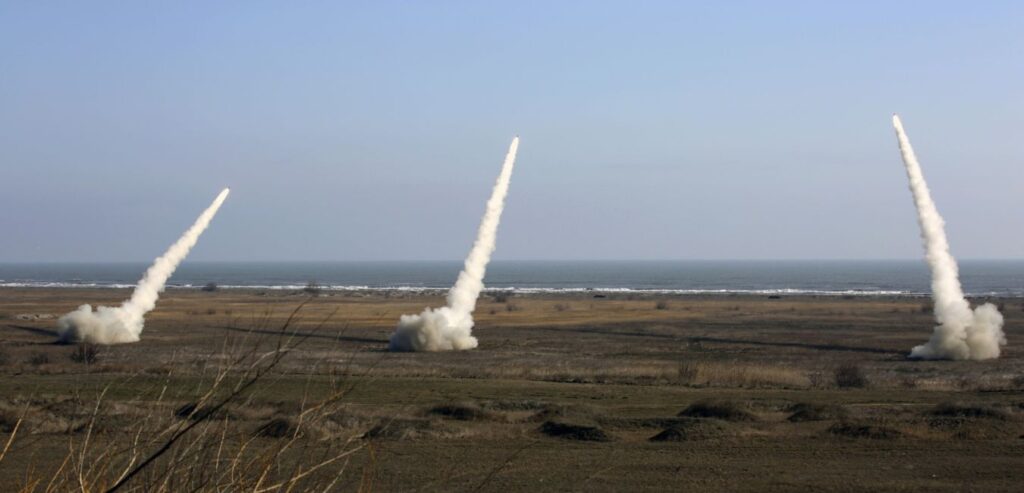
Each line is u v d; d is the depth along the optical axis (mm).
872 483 23547
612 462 26469
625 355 72750
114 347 71688
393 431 29750
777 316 120562
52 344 77562
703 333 95125
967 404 38156
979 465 26016
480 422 34562
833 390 48656
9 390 38375
